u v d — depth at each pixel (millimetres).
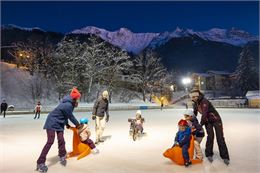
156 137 10555
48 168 5969
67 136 10805
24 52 58156
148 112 32688
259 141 9602
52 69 55156
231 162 6477
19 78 52250
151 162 6484
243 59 72125
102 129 9203
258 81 71312
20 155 7305
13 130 13273
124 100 57000
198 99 6668
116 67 53094
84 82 51812
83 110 36938
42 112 34000
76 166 6129
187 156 6102
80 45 53406
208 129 6680
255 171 5711
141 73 61844
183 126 6297
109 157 7000
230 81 83188
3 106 25078
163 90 64938
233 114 27938
